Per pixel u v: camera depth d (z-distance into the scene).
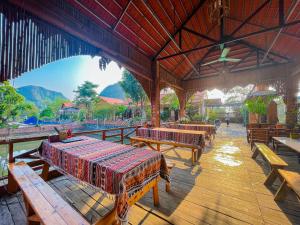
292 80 6.24
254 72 7.13
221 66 8.20
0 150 6.03
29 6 2.13
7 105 9.84
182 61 7.32
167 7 4.27
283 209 1.86
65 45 2.79
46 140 2.54
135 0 3.55
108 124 19.92
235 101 20.88
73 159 1.78
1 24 1.99
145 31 4.52
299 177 1.83
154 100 5.93
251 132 5.05
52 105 33.44
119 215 1.25
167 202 2.02
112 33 3.87
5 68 2.02
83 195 2.21
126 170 1.35
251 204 1.96
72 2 2.76
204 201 2.04
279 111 16.02
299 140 3.42
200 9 5.02
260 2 4.54
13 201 2.12
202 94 18.59
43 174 2.61
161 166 2.01
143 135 4.65
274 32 5.14
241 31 6.17
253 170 3.13
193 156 3.52
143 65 5.35
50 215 1.07
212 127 5.73
